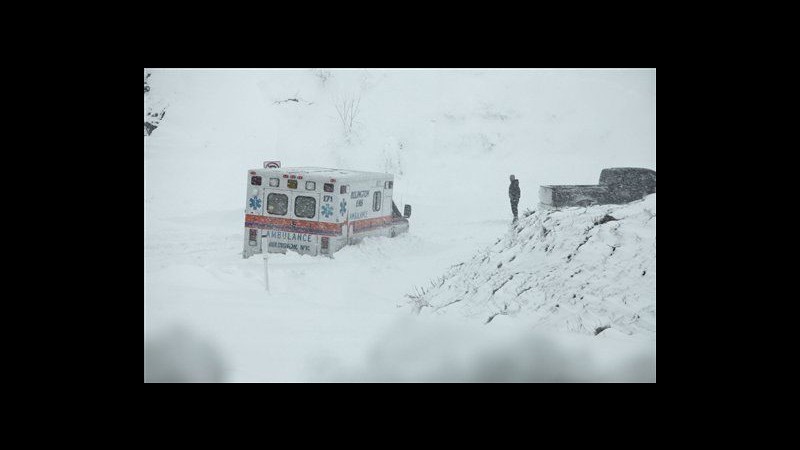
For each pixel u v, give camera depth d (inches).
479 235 1277.1
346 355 515.2
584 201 1274.6
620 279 625.6
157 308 631.2
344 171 1055.6
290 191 962.1
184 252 1008.2
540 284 641.0
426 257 1012.5
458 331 578.2
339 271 863.7
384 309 676.7
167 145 1839.3
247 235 976.9
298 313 637.9
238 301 684.1
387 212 1099.3
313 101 2121.1
